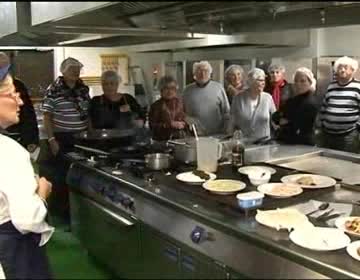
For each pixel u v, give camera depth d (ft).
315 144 9.58
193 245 5.56
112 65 10.59
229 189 6.24
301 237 5.01
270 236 4.93
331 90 9.21
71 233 7.43
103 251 6.73
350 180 7.05
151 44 9.61
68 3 4.51
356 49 8.78
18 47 9.14
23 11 6.03
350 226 5.49
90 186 7.84
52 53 9.81
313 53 9.31
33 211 5.11
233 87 10.63
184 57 10.93
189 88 10.96
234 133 10.04
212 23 5.66
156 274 5.61
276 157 8.45
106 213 7.14
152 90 10.95
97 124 10.27
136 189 6.60
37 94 9.66
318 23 5.75
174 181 6.83
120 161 8.02
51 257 5.71
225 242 5.18
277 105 10.01
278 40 8.68
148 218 6.36
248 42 8.21
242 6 4.25
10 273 5.23
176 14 4.83
